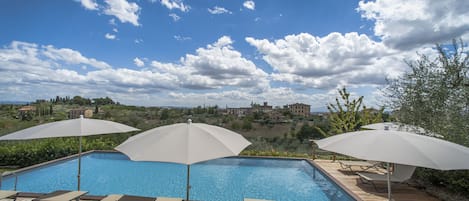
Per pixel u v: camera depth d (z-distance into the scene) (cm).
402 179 685
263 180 921
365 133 395
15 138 479
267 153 1220
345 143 379
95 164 1109
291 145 1509
